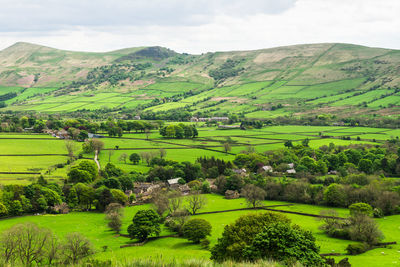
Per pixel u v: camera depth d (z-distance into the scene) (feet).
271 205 396.57
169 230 308.81
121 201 399.24
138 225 279.49
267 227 165.68
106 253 231.30
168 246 260.21
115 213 314.35
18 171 467.93
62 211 368.07
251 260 146.30
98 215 362.53
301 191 413.59
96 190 394.52
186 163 539.70
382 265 197.67
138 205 405.80
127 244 261.44
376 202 352.90
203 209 376.48
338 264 189.37
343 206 381.40
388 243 255.70
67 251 216.13
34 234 213.46
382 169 531.09
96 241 268.41
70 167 509.76
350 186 394.93
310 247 150.92
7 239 200.44
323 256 209.15
